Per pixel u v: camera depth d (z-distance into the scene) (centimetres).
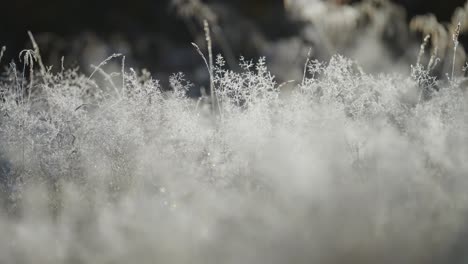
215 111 515
